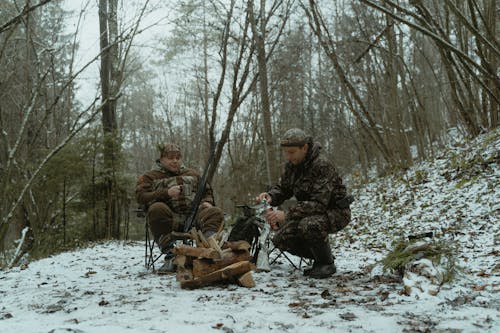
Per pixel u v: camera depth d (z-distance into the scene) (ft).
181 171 14.42
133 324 6.81
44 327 6.77
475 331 5.90
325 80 58.75
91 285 10.98
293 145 10.82
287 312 7.46
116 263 15.67
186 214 13.60
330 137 65.87
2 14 23.65
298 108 63.57
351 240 21.26
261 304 8.11
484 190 21.71
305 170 11.16
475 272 9.91
